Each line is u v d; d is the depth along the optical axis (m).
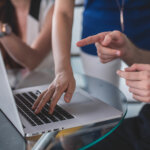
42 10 1.74
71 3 1.39
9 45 1.60
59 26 1.29
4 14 1.71
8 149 0.75
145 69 1.04
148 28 1.54
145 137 1.07
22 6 1.71
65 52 1.19
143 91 0.99
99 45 1.13
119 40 1.14
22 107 0.97
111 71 1.69
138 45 1.57
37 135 0.82
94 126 0.87
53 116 0.90
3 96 0.85
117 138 1.11
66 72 1.07
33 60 1.66
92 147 1.07
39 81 1.24
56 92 0.97
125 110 0.99
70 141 0.81
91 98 1.04
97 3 1.59
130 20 1.52
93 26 1.64
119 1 1.51
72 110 0.94
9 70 1.42
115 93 1.15
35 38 1.78
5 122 0.87
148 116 1.17
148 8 1.52
